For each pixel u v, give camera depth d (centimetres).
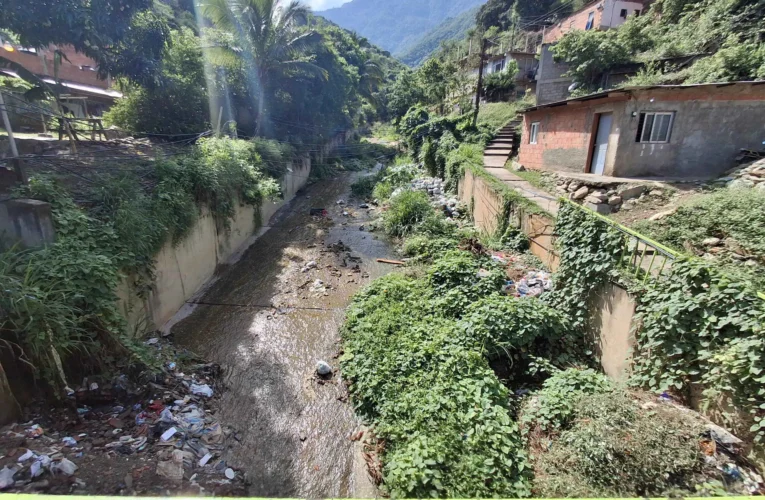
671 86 930
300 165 2203
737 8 1568
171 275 838
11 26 764
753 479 337
